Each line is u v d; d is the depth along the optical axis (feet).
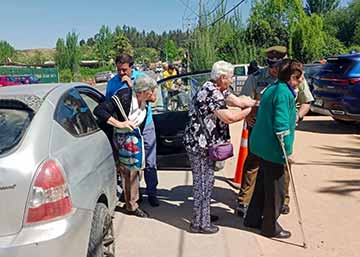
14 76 94.84
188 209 18.30
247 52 93.56
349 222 16.43
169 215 17.60
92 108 15.47
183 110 23.06
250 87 17.46
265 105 14.56
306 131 37.73
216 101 14.61
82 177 10.41
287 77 14.19
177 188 21.22
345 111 34.63
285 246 14.52
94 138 12.83
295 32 117.29
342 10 211.61
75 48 228.43
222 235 15.48
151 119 18.38
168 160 22.88
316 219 16.76
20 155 9.09
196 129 15.08
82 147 11.29
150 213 17.84
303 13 118.42
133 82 16.30
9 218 8.81
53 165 9.29
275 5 114.93
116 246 14.69
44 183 9.00
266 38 113.70
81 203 9.92
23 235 8.77
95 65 302.66
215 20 89.66
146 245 14.78
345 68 34.88
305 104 17.26
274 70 16.30
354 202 18.60
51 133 10.07
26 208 8.87
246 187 17.11
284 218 16.90
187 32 97.19
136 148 16.31
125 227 16.35
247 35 110.52
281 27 116.78
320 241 14.84
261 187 15.60
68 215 9.31
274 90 14.32
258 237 15.28
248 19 114.11
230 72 14.71
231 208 18.33
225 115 14.46
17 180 8.86
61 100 11.60
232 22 95.71
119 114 15.80
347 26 205.57
